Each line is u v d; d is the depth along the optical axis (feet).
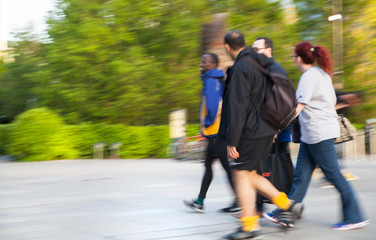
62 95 46.93
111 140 45.14
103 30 46.57
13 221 16.79
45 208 19.36
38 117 42.50
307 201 20.03
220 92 17.38
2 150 49.73
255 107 13.21
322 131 14.67
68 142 44.14
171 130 45.09
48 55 47.70
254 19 50.85
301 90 14.79
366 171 32.01
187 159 41.22
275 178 15.56
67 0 47.98
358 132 45.85
